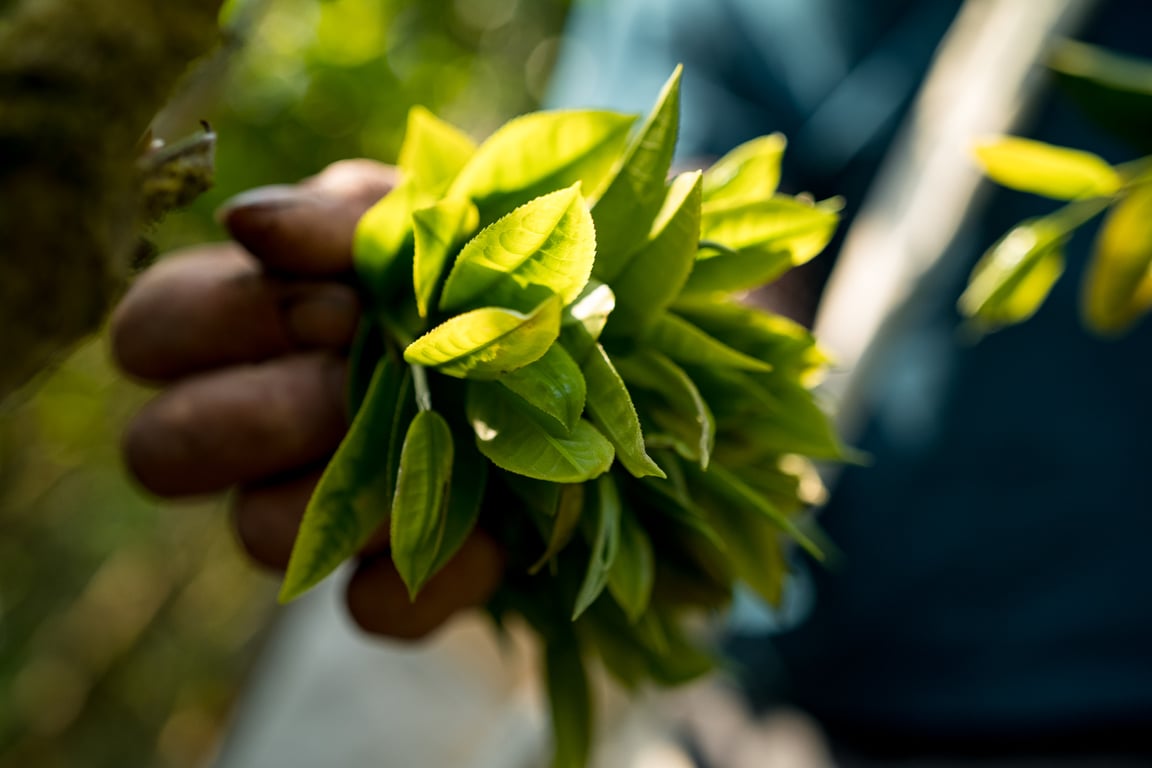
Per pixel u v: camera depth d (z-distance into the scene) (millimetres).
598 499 283
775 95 622
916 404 570
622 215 271
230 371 327
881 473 574
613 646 329
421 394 264
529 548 313
